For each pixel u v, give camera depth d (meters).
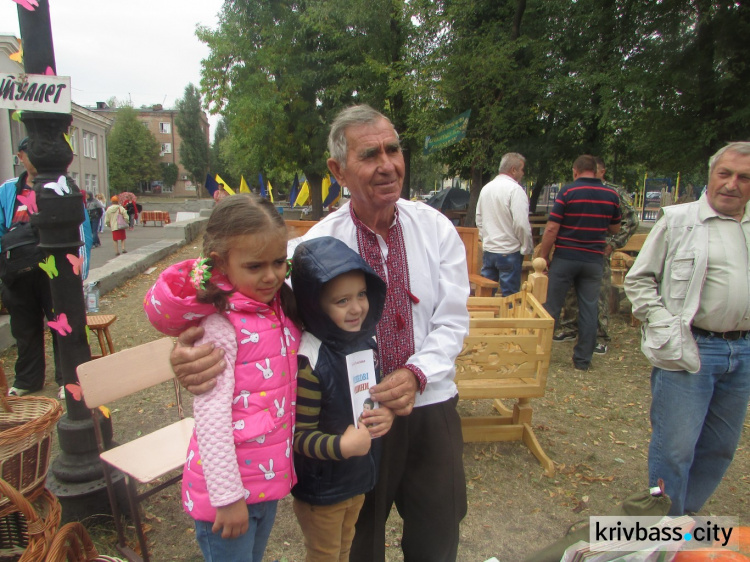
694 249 2.26
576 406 4.18
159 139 69.69
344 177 1.65
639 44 8.48
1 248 3.80
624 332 6.09
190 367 1.29
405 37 15.16
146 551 2.30
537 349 3.24
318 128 18.14
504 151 11.03
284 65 17.23
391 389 1.51
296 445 1.46
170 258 12.02
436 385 1.70
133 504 2.25
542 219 11.48
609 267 5.35
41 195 2.37
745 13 6.70
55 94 2.31
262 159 19.17
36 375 4.17
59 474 2.56
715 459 2.49
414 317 1.70
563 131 10.90
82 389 2.27
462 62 10.39
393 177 1.58
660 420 2.41
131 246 14.74
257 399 1.36
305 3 16.67
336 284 1.40
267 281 1.34
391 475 1.72
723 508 2.92
